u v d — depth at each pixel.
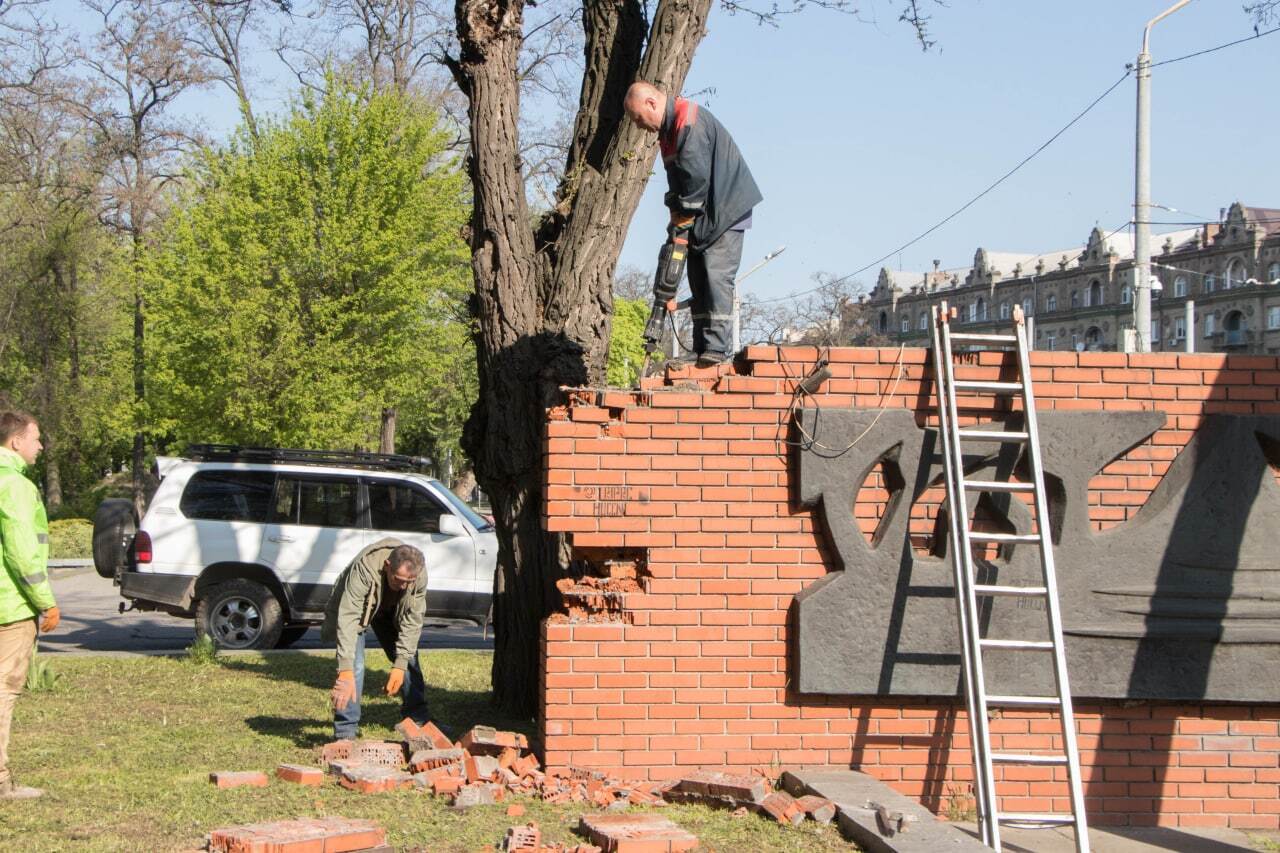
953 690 6.97
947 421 6.87
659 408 7.11
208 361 27.92
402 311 28.80
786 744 7.04
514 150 9.15
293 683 10.57
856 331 63.31
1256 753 7.15
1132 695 7.01
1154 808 7.09
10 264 41.12
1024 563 7.04
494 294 9.09
